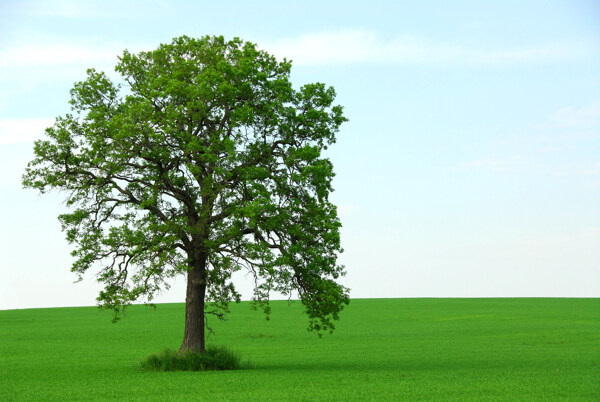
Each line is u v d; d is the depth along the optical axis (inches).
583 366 1536.7
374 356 1844.2
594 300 4950.8
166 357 1457.9
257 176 1342.3
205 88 1339.8
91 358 1879.9
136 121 1344.7
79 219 1419.8
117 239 1327.5
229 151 1314.0
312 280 1354.6
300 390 1130.7
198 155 1378.0
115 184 1433.3
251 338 2500.0
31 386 1256.8
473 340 2321.6
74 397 1099.9
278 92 1430.9
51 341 2454.5
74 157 1406.3
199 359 1435.8
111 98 1480.1
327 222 1358.3
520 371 1432.1
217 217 1368.1
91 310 4515.3
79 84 1454.2
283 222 1368.1
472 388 1162.6
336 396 1068.5
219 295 1472.7
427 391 1124.5
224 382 1228.5
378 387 1168.8
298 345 2220.7
